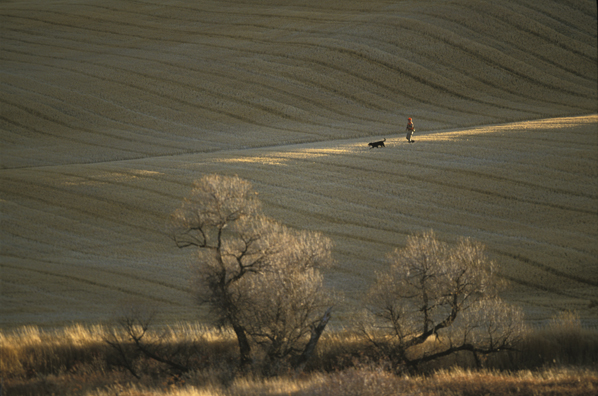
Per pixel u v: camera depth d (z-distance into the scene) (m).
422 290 61.44
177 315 84.31
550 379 50.16
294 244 64.75
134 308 65.25
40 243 118.44
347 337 68.06
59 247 116.50
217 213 63.22
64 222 128.75
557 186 133.25
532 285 92.38
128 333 63.66
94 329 72.62
